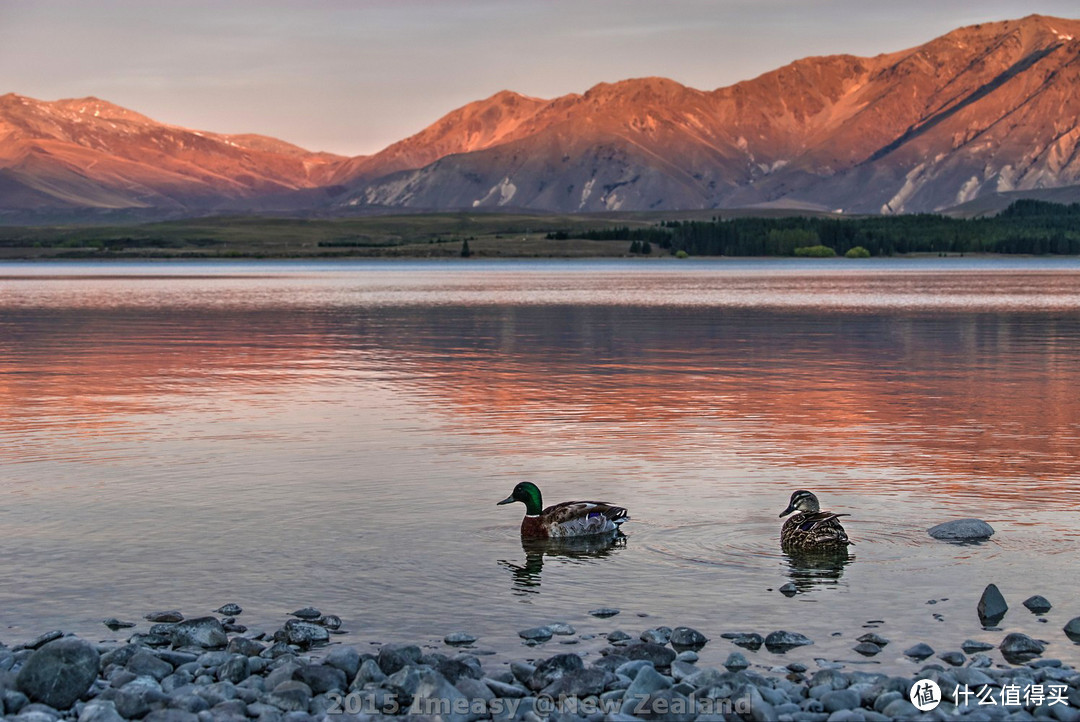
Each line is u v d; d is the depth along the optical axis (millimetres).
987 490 18812
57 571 14555
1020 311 68438
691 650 11906
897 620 12758
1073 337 49000
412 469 20672
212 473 20375
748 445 22938
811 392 30953
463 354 42062
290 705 10391
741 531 16422
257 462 21375
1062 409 27688
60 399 29938
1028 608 13117
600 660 11406
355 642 12156
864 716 9922
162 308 73438
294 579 14258
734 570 14633
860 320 60562
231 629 12469
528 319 61875
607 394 30625
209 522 16922
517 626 12648
